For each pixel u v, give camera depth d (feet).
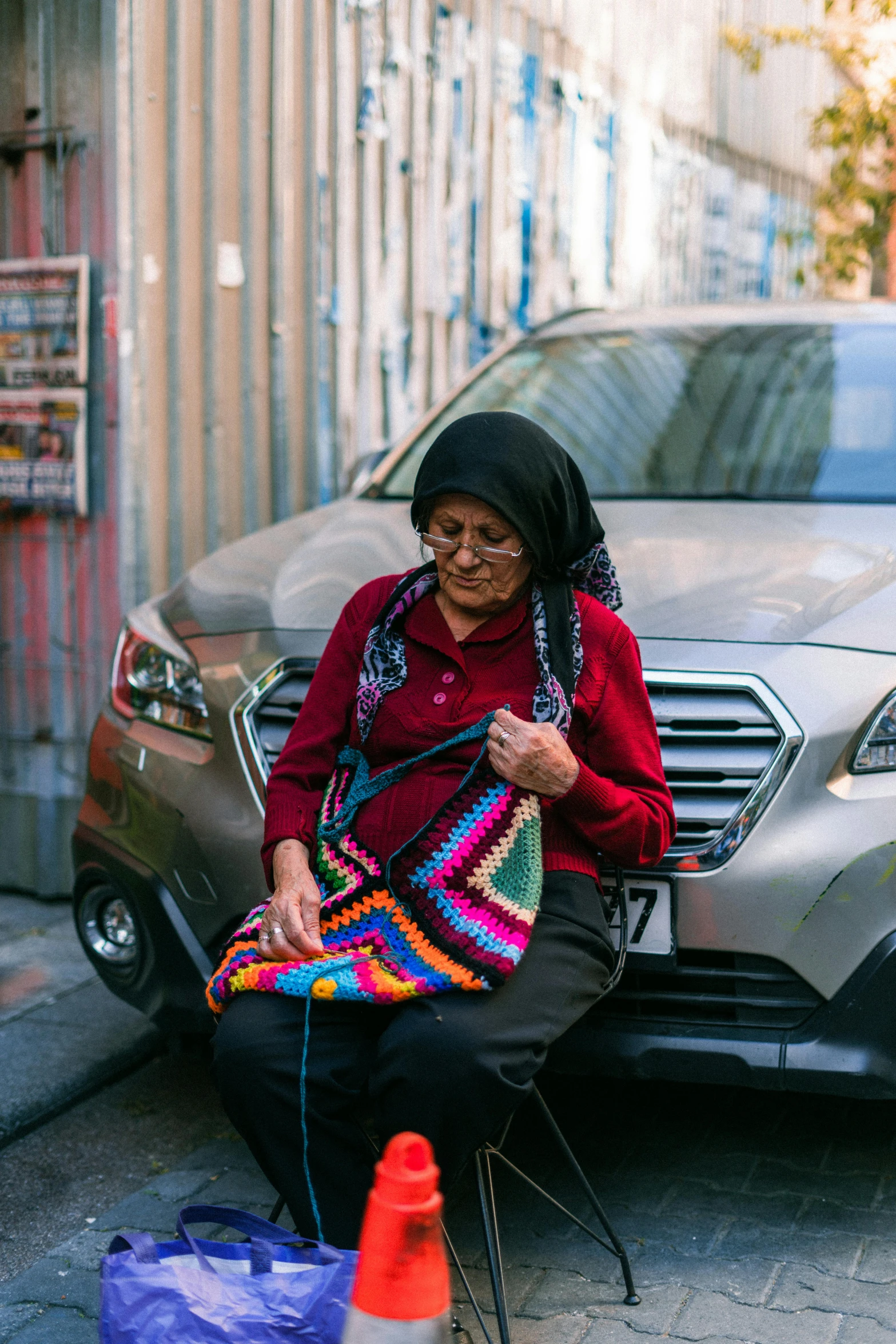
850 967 7.92
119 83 13.50
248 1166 9.61
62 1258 8.39
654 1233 8.50
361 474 13.38
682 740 8.26
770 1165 9.37
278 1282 5.74
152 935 9.23
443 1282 4.79
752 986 8.11
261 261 15.67
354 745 7.61
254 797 8.87
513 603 7.47
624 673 7.51
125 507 14.06
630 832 7.18
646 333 14.17
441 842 6.93
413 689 7.41
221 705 9.10
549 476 7.11
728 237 31.19
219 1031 6.84
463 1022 6.56
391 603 7.55
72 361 13.94
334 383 17.29
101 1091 10.86
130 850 9.41
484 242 21.01
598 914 7.43
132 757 9.54
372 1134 8.68
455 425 7.23
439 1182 6.68
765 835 8.02
